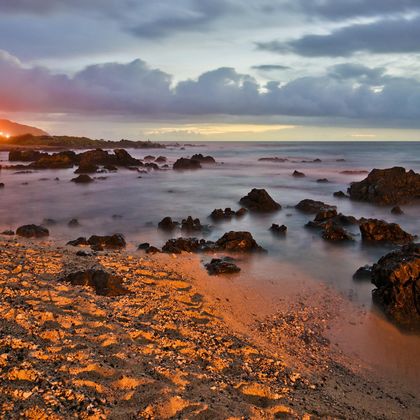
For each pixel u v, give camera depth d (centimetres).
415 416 795
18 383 681
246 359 939
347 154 10738
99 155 6462
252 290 1416
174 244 1856
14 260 1323
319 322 1198
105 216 2780
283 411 739
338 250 1955
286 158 9212
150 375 779
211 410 691
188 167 6519
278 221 2616
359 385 898
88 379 725
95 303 1072
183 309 1159
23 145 11256
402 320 1212
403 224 2620
